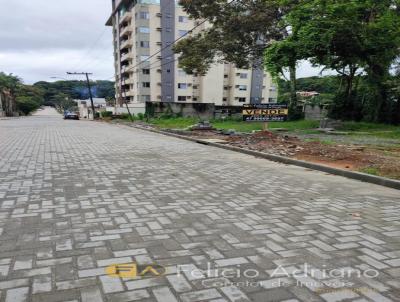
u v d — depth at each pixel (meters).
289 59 18.06
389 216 4.52
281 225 4.08
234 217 4.36
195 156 10.20
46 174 6.97
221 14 25.56
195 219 4.25
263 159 9.80
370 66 19.58
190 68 26.72
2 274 2.79
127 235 3.67
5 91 74.00
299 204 5.03
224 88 66.50
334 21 16.14
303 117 26.58
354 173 7.06
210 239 3.60
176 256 3.17
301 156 9.55
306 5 17.48
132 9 58.75
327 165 8.05
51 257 3.11
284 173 7.61
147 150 11.48
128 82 63.72
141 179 6.64
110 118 42.03
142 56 56.81
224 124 24.20
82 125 29.56
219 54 27.03
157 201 5.06
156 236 3.66
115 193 5.50
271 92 69.75
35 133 18.84
